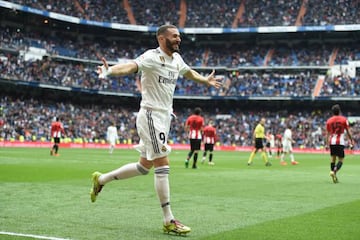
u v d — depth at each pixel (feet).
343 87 187.52
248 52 209.05
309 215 25.59
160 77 20.81
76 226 21.26
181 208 27.76
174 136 190.29
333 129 47.88
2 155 90.43
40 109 182.19
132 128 193.47
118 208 27.02
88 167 62.23
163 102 21.06
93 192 23.26
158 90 20.89
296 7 203.41
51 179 44.19
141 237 19.22
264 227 21.83
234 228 21.53
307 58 199.41
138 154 112.68
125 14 209.46
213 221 23.41
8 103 175.52
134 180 44.14
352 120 187.93
